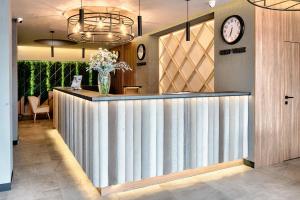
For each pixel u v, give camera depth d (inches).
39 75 381.7
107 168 120.0
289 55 172.7
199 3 171.0
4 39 126.3
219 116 150.8
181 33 248.4
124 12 186.2
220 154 152.0
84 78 402.6
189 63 239.6
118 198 119.0
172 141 135.5
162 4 173.6
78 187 130.8
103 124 118.0
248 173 150.6
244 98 159.5
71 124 175.5
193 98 141.0
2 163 126.0
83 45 351.3
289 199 117.6
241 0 163.0
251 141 160.6
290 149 176.4
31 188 129.4
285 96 171.6
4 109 126.6
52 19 210.4
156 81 278.5
